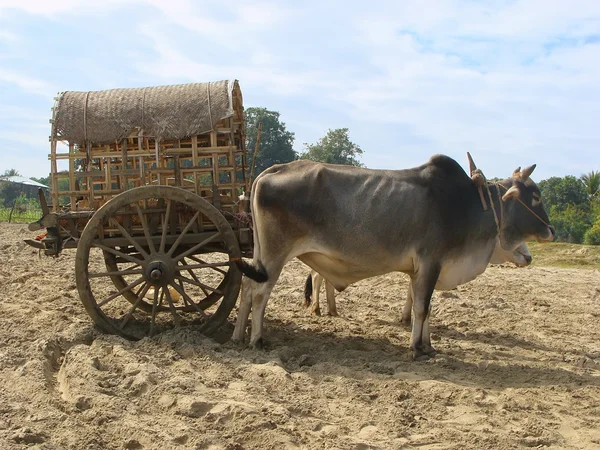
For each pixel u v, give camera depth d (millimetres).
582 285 13602
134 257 7621
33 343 6910
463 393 5914
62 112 7605
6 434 4699
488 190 7664
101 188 8148
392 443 4855
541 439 5000
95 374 5875
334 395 5844
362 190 7238
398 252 7277
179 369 6191
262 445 4691
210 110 7500
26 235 19938
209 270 13242
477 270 7703
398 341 8125
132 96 7746
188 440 4738
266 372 6145
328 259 7398
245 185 7723
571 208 41969
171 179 8000
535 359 7559
